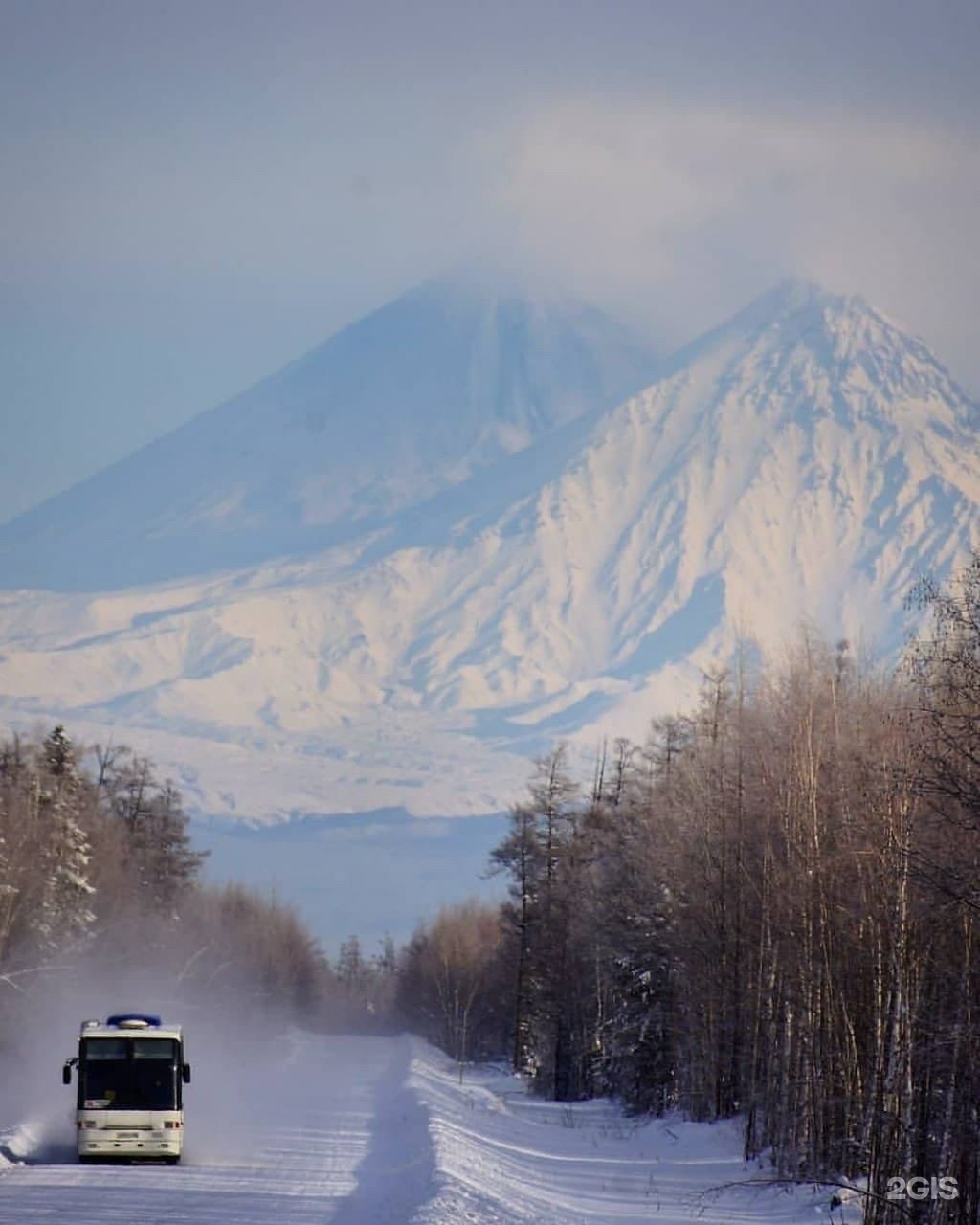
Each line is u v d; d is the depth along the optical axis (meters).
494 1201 116.69
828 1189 144.62
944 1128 137.75
